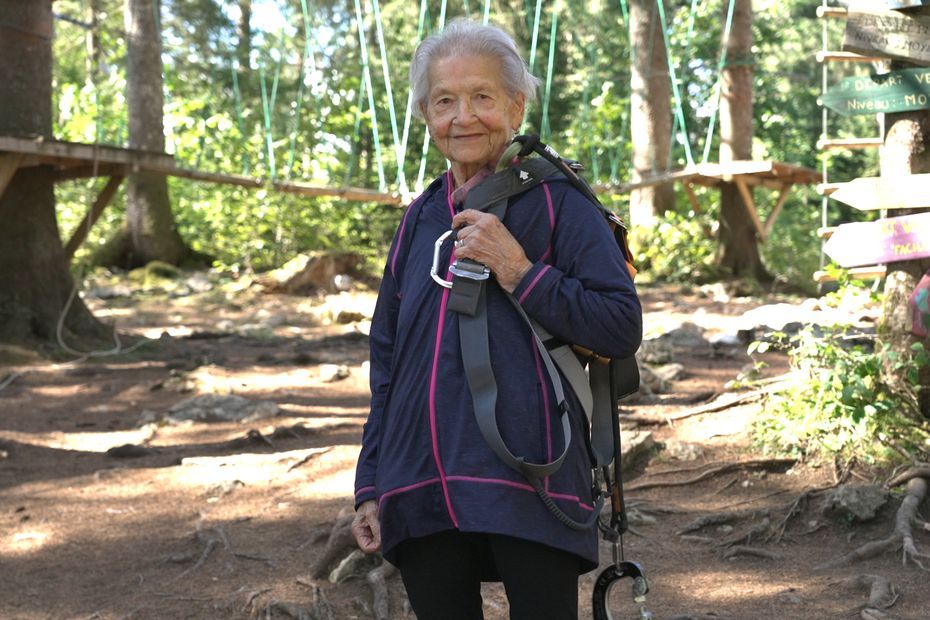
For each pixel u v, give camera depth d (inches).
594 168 569.6
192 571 157.8
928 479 170.1
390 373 83.6
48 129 328.5
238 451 222.1
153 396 280.7
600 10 895.7
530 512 72.4
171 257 608.1
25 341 323.6
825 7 189.6
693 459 195.3
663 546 162.6
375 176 743.1
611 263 75.9
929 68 181.9
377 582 144.9
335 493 190.4
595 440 79.6
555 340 76.2
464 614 77.1
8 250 329.7
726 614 137.2
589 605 142.5
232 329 400.8
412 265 80.5
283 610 142.3
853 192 188.2
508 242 74.9
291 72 818.2
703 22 844.6
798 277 642.2
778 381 225.9
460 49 79.7
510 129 81.6
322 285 520.4
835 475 178.9
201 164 603.2
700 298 499.8
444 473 73.8
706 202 653.9
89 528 177.2
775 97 1014.4
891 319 191.6
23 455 221.0
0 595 150.9
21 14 319.3
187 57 800.9
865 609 133.9
